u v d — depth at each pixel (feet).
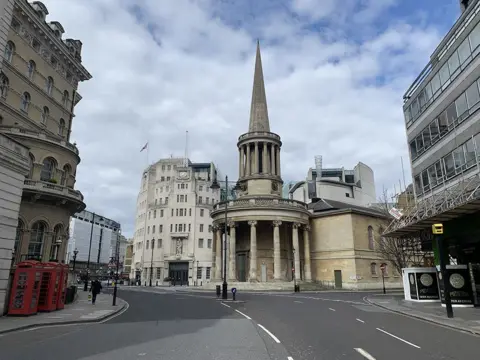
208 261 286.25
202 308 78.43
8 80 100.73
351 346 36.32
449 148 83.30
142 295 127.13
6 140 62.13
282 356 31.89
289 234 185.78
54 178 104.83
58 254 102.83
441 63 87.45
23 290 61.93
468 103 76.33
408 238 112.27
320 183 276.00
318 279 185.78
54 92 119.96
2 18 73.87
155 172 332.80
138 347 35.88
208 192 307.78
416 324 53.21
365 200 301.63
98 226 421.18
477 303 75.66
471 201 61.21
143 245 305.53
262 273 172.55
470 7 76.54
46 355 32.40
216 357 31.53
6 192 61.57
